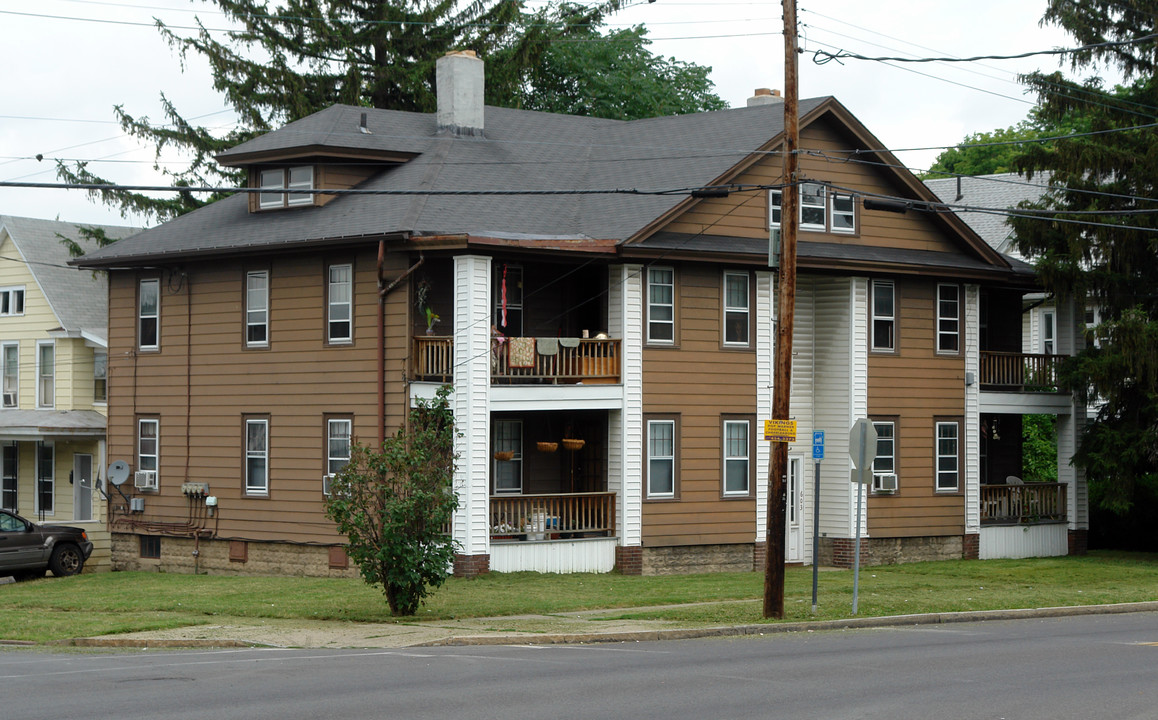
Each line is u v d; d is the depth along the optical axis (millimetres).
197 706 12852
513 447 29812
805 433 32781
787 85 21594
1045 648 17625
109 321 33844
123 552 33375
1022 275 35562
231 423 31172
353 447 22031
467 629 20062
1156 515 38406
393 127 32781
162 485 32562
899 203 25656
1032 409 35969
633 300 29266
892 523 32906
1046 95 34875
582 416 30484
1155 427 33188
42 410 39375
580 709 12633
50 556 31859
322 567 29312
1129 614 23484
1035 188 44969
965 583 28062
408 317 27828
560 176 32062
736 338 30984
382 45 44906
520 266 29531
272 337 30422
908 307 33531
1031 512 36062
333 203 30797
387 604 23250
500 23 45531
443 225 27953
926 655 16844
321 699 13242
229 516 31109
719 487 30609
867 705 12914
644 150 32781
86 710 12664
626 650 17797
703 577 29000
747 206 30906
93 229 43250
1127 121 34469
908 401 33406
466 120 33031
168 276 32594
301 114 43469
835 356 32688
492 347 27594
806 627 20562
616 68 54188
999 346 37562
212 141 44000
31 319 40281
